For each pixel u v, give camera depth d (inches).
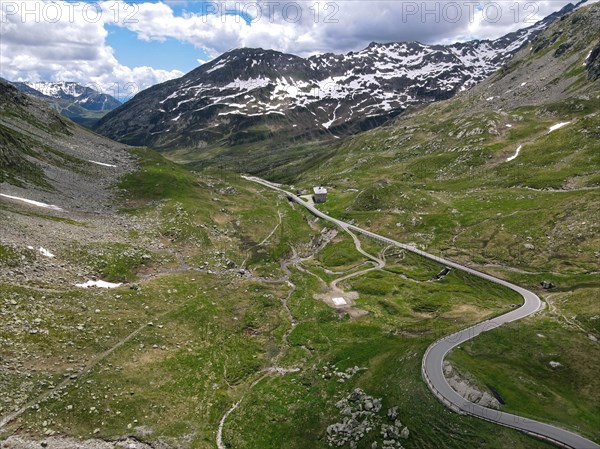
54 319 2768.2
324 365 2933.1
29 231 3607.3
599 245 4220.0
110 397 2342.5
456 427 2023.9
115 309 3154.5
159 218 5182.1
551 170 6830.7
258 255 5118.1
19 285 2918.3
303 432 2305.6
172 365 2755.9
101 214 4847.4
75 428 2118.6
